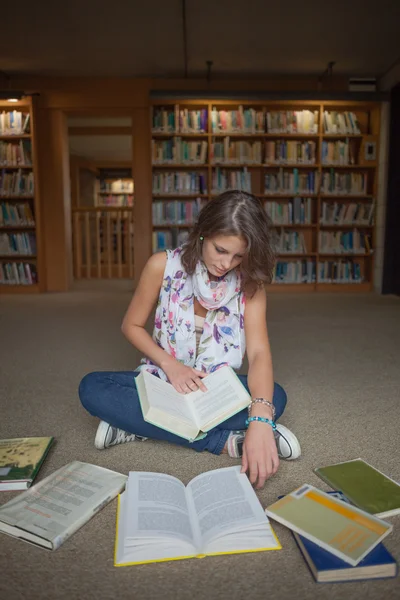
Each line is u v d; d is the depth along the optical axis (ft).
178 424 3.80
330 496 3.48
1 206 20.42
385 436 5.15
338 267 20.97
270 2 14.62
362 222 20.67
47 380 7.36
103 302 17.33
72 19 15.56
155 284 4.71
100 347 9.76
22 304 16.76
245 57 18.81
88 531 3.34
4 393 6.69
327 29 16.48
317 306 16.10
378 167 20.34
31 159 20.35
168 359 4.56
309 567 2.93
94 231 31.32
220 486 3.58
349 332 11.42
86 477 3.90
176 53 18.39
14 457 4.34
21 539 3.25
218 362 4.68
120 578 2.86
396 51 18.30
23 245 20.67
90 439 5.00
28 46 17.60
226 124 19.92
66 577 2.88
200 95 19.20
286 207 20.59
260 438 3.69
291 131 19.98
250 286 4.48
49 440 4.73
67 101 20.21
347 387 6.98
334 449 4.78
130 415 4.36
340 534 3.05
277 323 12.67
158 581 2.84
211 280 4.46
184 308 4.61
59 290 21.17
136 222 20.74
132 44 17.53
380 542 3.03
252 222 3.84
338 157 20.26
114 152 35.63
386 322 12.88
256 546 3.10
